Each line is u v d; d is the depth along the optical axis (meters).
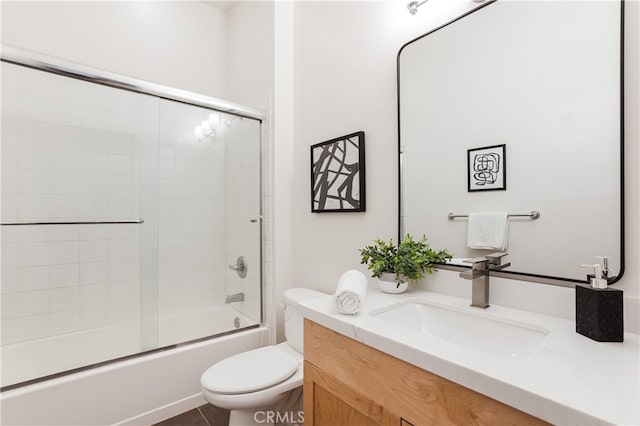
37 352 1.89
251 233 2.30
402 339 0.82
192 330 2.14
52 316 2.00
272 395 1.38
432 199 1.35
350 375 0.96
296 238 2.19
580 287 0.85
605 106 0.92
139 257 2.13
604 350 0.75
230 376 1.43
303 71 2.13
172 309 2.22
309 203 2.07
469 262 1.22
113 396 1.63
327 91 1.93
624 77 0.89
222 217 2.48
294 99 2.21
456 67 1.27
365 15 1.69
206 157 2.38
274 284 2.16
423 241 1.38
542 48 1.04
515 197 1.10
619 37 0.90
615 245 0.90
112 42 2.29
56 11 2.08
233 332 2.12
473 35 1.22
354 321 0.96
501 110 1.14
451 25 1.29
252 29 2.42
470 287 1.22
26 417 1.41
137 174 2.13
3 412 1.37
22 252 1.92
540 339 0.91
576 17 0.97
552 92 1.02
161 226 2.21
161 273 2.19
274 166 2.15
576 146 0.97
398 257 1.30
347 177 1.75
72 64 1.71
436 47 1.34
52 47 2.06
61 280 2.02
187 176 2.30
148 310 2.10
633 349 0.76
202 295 2.37
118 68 2.31
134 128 2.11
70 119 1.98
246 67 2.50
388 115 1.56
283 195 2.20
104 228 2.12
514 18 1.11
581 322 0.85
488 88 1.18
